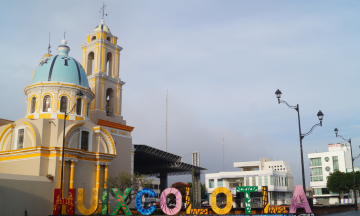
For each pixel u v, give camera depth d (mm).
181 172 106938
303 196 36906
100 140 53906
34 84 54469
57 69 55500
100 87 62906
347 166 129625
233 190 100625
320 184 127812
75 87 55094
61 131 49656
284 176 108312
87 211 43531
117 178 51969
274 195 102062
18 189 42969
